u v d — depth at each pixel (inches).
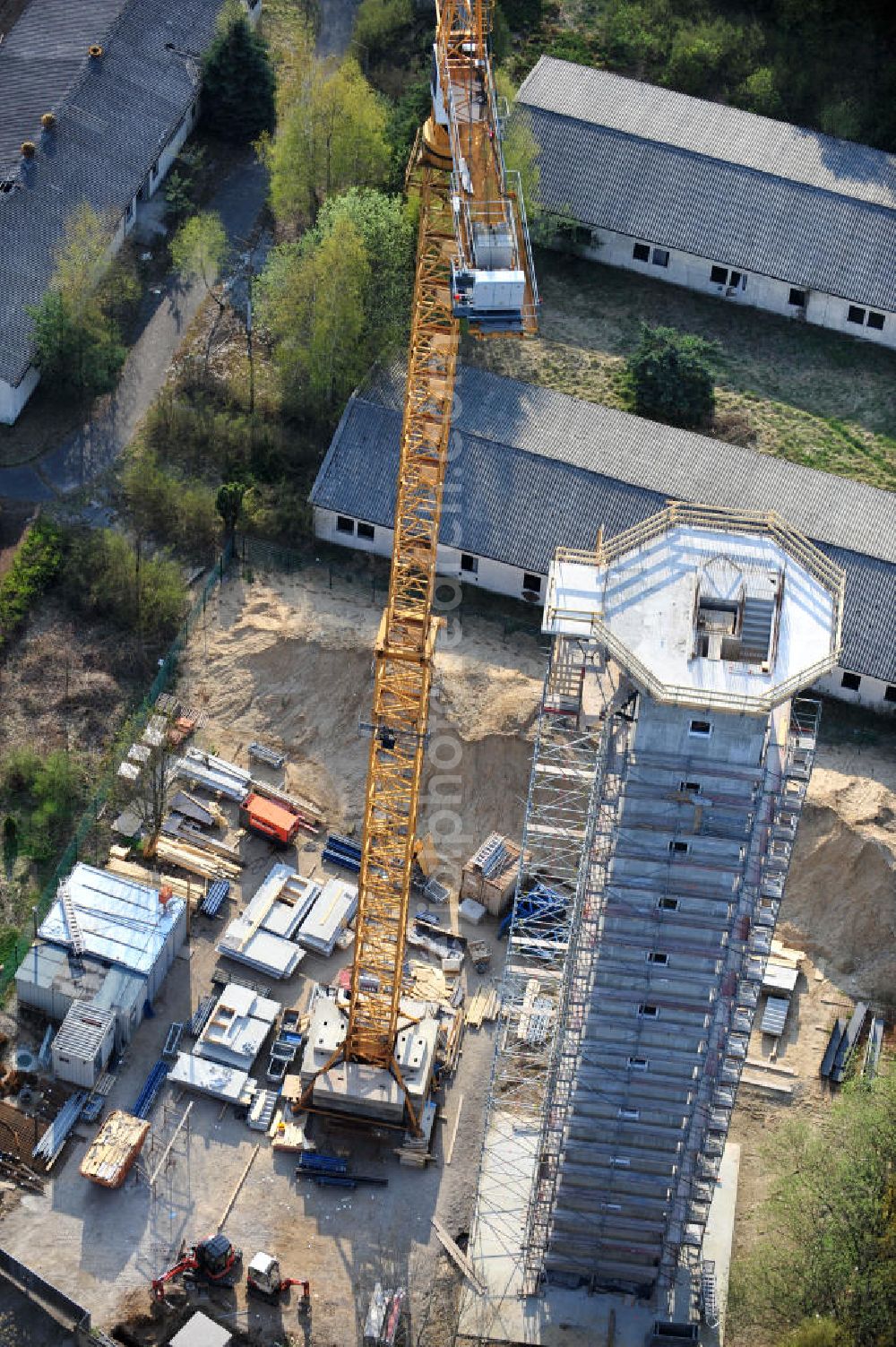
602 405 6633.9
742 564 4333.2
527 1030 5506.9
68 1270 5054.1
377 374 6569.9
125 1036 5442.9
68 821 5816.9
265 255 7194.9
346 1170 5270.7
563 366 6904.5
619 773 4333.2
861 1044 5570.9
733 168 7190.0
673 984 4539.9
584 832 4781.0
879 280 6983.3
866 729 6043.3
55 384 6663.4
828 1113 5472.4
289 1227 5177.2
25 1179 5187.0
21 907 5649.6
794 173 7199.8
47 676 6077.8
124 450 6614.2
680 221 7111.2
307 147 7032.5
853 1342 4795.8
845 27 7770.7
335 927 5698.8
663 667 4160.9
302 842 5930.1
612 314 7116.1
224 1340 4904.0
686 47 7731.3
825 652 4215.1
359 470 6353.3
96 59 7288.4
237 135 7529.5
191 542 6412.4
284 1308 5039.4
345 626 6195.9
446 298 4968.0
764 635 4242.1
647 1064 4704.7
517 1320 5022.1
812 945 5743.1
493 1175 5260.8
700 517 4443.9
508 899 5772.6
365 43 7790.4
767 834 4525.1
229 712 6127.0
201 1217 5172.2
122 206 6988.2
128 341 6894.7
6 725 5974.4
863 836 5733.3
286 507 6432.1
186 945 5674.2
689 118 7377.0
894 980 5674.2
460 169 4712.1
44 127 7037.4
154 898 5590.6
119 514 6456.7
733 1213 5246.1
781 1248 5068.9
